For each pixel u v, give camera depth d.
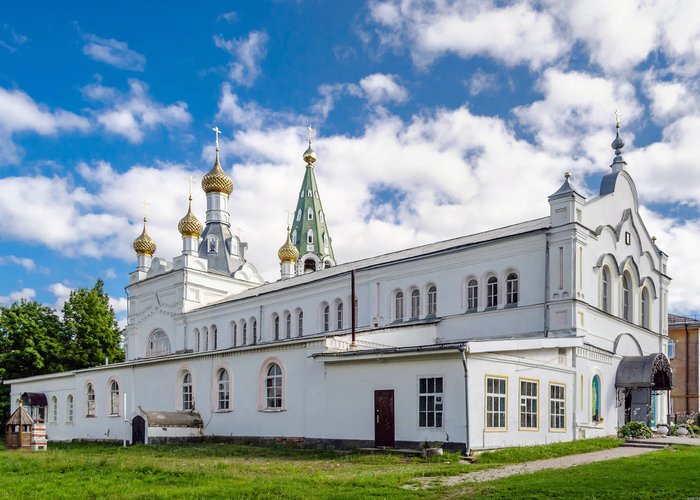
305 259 76.44
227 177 67.19
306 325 44.81
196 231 58.78
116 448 31.86
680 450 23.14
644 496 13.16
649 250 38.28
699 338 52.56
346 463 21.27
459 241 38.41
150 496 14.11
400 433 24.53
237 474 17.66
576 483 14.69
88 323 59.66
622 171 36.19
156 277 59.62
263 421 31.41
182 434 34.38
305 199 78.88
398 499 13.36
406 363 24.78
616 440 26.61
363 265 42.84
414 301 37.34
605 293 33.47
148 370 40.50
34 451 29.33
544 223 33.50
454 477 16.88
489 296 33.75
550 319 30.34
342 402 27.11
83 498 14.35
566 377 27.84
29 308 57.38
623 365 32.75
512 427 24.08
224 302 52.34
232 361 34.16
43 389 51.03
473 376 22.78
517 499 13.02
